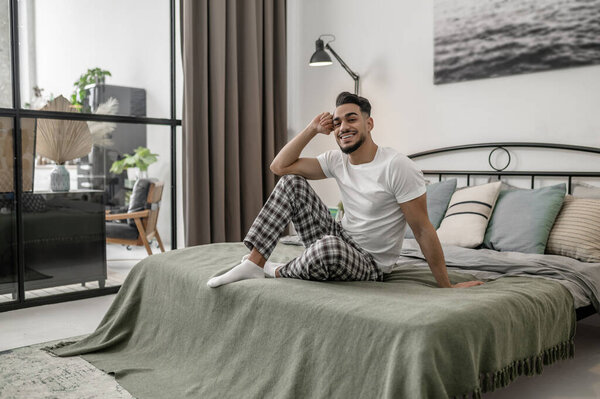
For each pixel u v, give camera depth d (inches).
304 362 61.0
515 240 97.6
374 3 143.6
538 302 68.0
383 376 53.8
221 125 143.3
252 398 63.5
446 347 53.2
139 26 143.3
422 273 81.4
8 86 120.7
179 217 155.4
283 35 158.7
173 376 74.9
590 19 105.7
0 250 120.6
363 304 60.4
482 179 123.3
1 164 120.0
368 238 79.0
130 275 95.3
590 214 95.2
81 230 134.0
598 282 82.4
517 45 115.9
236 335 70.4
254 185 151.7
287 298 66.0
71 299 131.2
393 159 74.8
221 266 84.8
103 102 136.8
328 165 84.4
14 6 120.3
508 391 75.7
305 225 79.4
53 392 72.8
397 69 139.2
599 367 85.4
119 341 88.9
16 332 103.0
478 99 123.6
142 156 145.6
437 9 129.1
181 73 149.9
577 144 108.7
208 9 142.3
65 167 130.5
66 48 129.8
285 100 159.6
